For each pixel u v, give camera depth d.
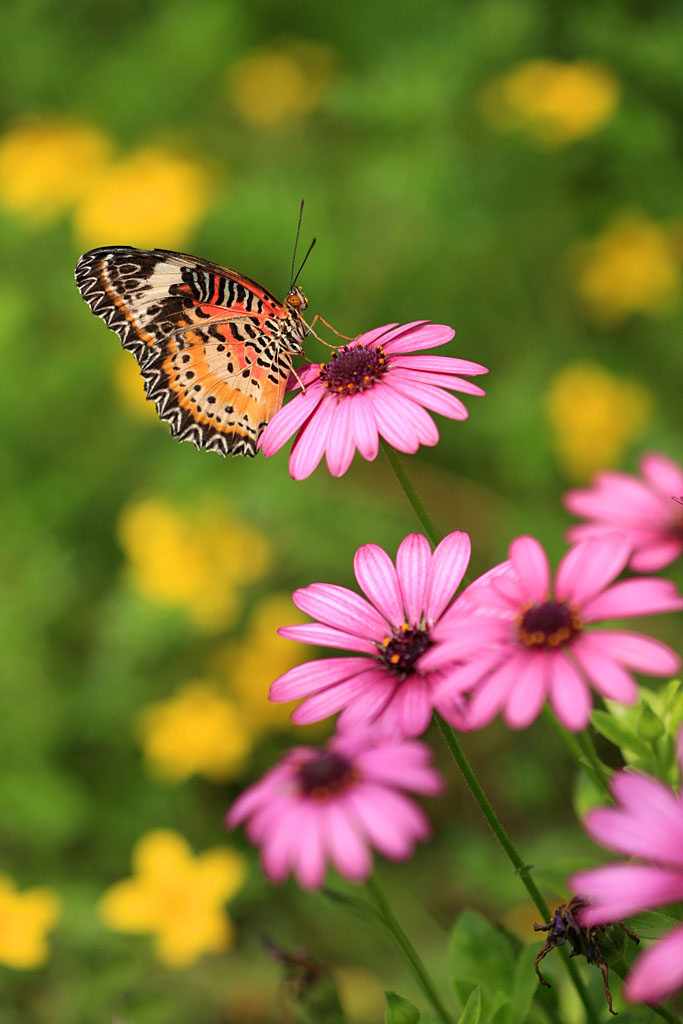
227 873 0.70
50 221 0.95
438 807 0.79
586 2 0.98
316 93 1.02
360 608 0.55
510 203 0.90
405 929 0.74
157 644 0.81
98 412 0.91
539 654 0.52
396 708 0.54
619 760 0.77
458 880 0.76
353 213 0.93
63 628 0.84
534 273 0.95
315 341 0.89
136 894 0.70
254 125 1.03
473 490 0.88
